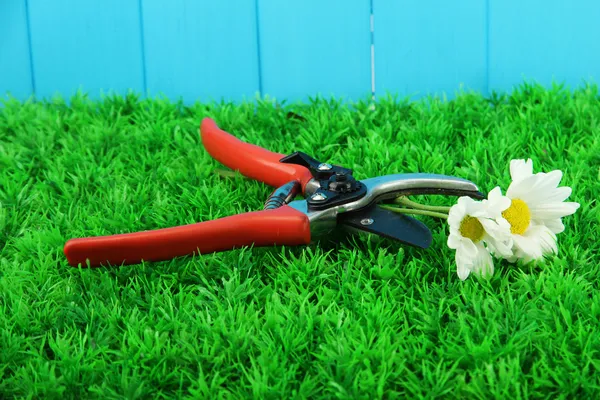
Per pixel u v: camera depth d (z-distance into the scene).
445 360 0.49
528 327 0.50
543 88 0.82
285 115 0.80
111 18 0.88
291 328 0.51
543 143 0.71
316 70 0.88
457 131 0.76
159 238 0.53
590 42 0.86
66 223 0.63
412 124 0.79
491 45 0.86
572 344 0.49
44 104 0.86
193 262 0.57
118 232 0.62
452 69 0.87
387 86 0.88
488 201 0.52
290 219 0.53
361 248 0.58
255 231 0.54
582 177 0.66
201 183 0.68
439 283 0.55
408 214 0.59
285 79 0.88
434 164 0.68
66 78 0.89
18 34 0.88
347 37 0.87
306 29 0.87
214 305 0.54
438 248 0.58
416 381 0.47
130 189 0.67
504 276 0.55
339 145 0.74
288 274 0.55
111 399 0.47
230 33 0.87
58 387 0.48
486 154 0.70
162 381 0.49
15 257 0.59
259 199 0.66
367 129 0.76
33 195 0.67
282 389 0.47
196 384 0.48
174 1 0.87
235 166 0.66
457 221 0.52
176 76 0.88
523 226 0.54
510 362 0.47
